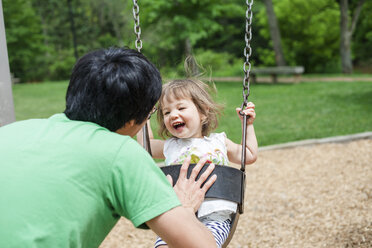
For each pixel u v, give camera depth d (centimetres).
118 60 129
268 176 493
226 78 2070
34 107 1173
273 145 617
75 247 112
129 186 117
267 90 1321
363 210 355
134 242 340
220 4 1802
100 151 118
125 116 129
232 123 799
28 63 2634
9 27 2505
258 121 816
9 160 115
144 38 2203
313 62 2505
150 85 131
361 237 297
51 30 3073
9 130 126
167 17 1772
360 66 2655
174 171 179
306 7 2317
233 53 2781
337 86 1312
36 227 108
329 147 595
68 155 116
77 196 113
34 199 109
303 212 375
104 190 117
